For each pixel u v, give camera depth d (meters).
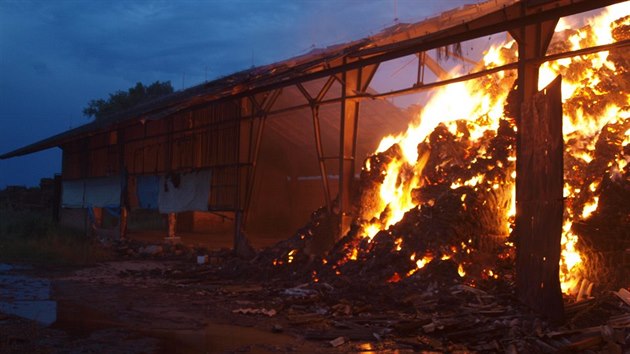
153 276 14.00
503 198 11.55
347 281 10.73
